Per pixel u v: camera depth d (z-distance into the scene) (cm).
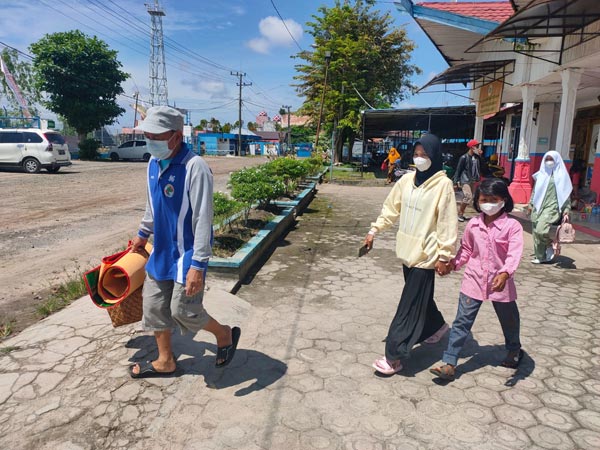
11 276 543
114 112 3184
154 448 244
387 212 345
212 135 6053
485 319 436
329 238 798
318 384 311
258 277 558
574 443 252
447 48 1465
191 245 279
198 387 303
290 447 246
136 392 293
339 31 2845
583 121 1285
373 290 515
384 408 284
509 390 307
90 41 3066
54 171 1953
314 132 3991
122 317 328
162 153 268
